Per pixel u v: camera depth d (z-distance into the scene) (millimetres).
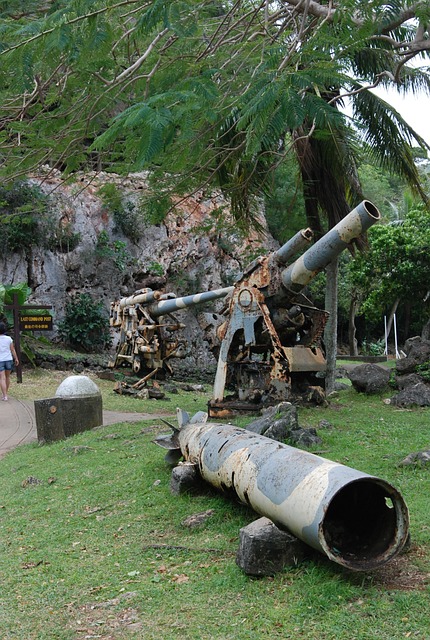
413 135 12195
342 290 31703
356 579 4086
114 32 5293
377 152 12617
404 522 4043
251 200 12820
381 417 9164
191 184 8914
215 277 24531
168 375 19234
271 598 3980
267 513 4582
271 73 4945
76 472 7602
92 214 22375
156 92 5750
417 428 8336
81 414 10141
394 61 11062
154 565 4773
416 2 5762
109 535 5508
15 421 12359
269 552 4289
